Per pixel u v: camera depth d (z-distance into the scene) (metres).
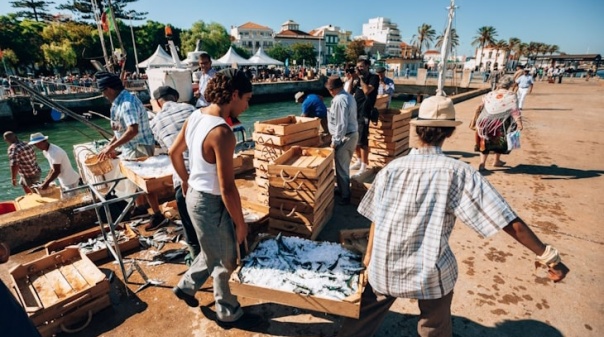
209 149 1.87
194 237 2.81
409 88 32.31
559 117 10.77
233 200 1.94
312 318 2.44
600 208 4.16
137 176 2.94
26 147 6.68
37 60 39.75
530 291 2.69
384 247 1.53
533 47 96.50
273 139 3.95
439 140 1.43
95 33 42.09
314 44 107.38
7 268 3.09
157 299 2.66
